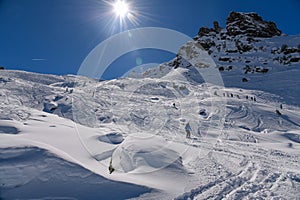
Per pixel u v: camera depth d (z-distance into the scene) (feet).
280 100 107.86
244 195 16.46
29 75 123.85
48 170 15.67
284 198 16.20
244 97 105.70
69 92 82.07
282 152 35.35
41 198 13.69
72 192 14.51
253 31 288.71
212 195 16.26
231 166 24.43
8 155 15.90
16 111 37.40
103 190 15.01
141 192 15.23
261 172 22.35
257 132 60.39
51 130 26.50
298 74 158.71
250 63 206.39
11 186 14.07
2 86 74.08
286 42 245.24
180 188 16.89
